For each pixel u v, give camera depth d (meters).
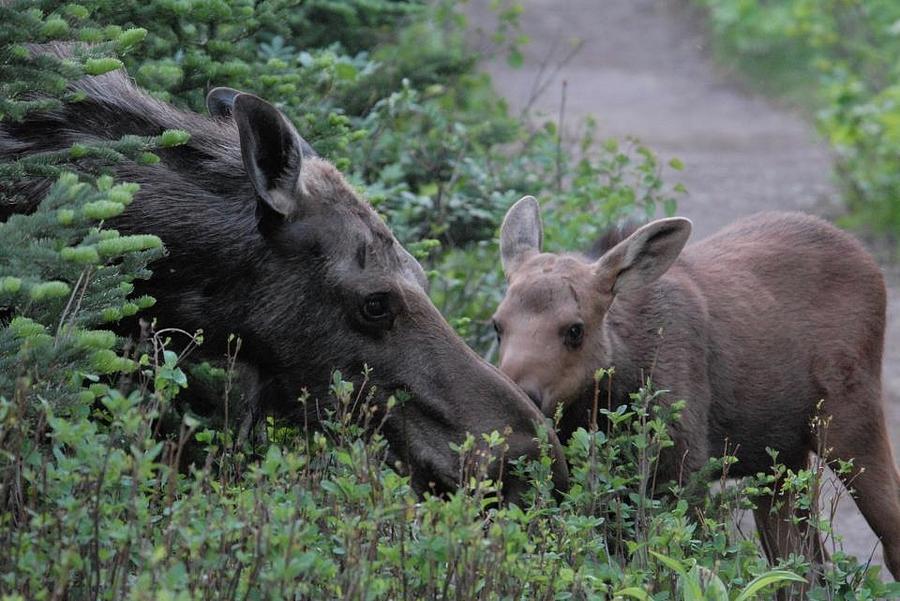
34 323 7.51
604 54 50.81
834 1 35.38
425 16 21.89
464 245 16.66
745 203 31.14
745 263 12.62
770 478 10.01
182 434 7.14
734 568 8.96
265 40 15.78
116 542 7.07
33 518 6.76
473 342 15.03
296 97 12.20
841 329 12.59
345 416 8.74
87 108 9.76
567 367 10.55
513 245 11.70
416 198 15.69
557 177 18.30
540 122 34.28
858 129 30.34
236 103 9.05
